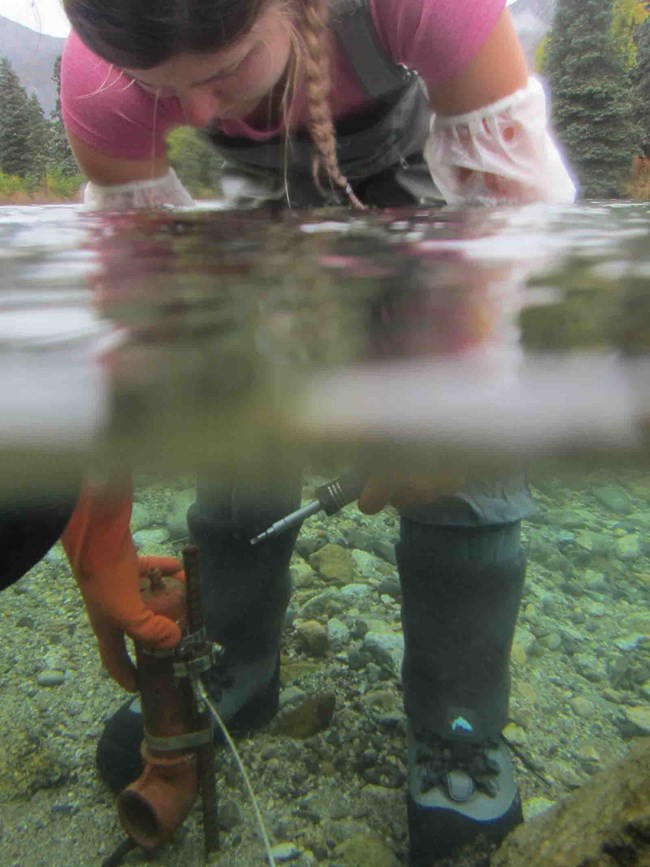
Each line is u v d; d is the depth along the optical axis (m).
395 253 0.84
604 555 2.80
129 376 0.32
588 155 16.47
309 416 0.27
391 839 1.58
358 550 2.71
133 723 1.62
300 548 2.67
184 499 2.89
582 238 0.96
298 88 1.69
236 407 0.28
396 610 2.36
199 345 0.40
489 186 1.92
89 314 0.51
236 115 1.78
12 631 2.23
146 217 1.45
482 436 0.26
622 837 0.87
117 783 1.62
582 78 16.50
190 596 1.40
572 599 2.54
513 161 1.87
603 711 2.00
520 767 1.78
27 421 0.27
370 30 1.68
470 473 0.26
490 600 1.52
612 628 2.39
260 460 0.25
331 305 0.53
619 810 0.92
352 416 0.27
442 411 0.27
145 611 1.33
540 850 0.97
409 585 1.56
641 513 3.07
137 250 0.91
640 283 0.61
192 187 2.14
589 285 0.61
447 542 1.48
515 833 1.06
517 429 0.26
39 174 13.80
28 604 2.37
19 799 1.64
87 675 2.04
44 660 2.09
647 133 18.02
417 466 0.25
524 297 0.56
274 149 1.95
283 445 0.25
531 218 1.28
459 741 1.56
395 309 0.52
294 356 0.37
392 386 0.31
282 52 1.60
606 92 16.28
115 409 0.28
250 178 2.08
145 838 1.46
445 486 1.01
